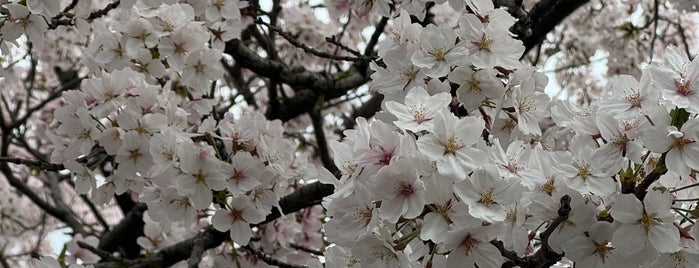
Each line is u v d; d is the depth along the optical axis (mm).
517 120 758
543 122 959
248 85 1559
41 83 1981
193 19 1013
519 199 682
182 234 1254
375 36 1401
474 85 749
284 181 952
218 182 879
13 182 1581
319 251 1150
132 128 898
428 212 680
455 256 683
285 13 1503
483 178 673
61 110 917
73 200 2254
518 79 755
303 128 1724
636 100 713
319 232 1216
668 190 702
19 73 1330
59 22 977
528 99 767
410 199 673
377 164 687
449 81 757
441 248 703
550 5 1071
